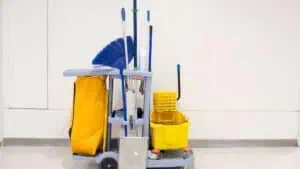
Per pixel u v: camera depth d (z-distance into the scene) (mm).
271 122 2516
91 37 2373
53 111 2438
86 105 1895
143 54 2064
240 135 2512
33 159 2174
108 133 1927
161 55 2400
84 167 2049
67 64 2395
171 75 2420
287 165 2143
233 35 2412
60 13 2344
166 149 1967
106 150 1932
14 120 2434
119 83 2297
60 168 2025
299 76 2482
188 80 2436
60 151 2348
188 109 2467
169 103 2076
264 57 2447
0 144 2410
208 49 2416
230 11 2389
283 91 2490
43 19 2348
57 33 2361
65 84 2414
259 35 2424
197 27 2391
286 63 2463
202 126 2486
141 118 1932
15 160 2146
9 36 2354
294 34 2438
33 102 2424
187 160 1939
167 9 2363
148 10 2254
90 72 1835
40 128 2451
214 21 2391
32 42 2367
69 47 2379
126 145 1839
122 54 1886
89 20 2357
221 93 2463
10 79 2393
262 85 2475
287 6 2408
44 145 2463
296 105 2510
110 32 2371
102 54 1864
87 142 1900
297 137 2533
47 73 2398
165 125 1914
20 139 2453
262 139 2525
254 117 2502
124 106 1867
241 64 2443
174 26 2381
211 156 2289
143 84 2000
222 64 2436
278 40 2438
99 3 2346
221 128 2496
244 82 2463
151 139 1980
